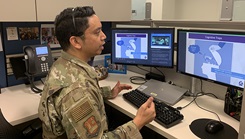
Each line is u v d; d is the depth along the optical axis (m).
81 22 0.93
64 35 0.95
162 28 1.51
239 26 1.32
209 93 1.47
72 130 0.85
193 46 1.30
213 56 1.19
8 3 1.28
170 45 1.51
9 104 1.34
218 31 1.14
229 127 1.05
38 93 1.53
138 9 3.63
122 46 1.71
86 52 1.00
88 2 1.62
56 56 1.81
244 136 0.77
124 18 1.90
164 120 1.06
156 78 1.73
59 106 0.87
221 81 1.18
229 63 1.12
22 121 1.18
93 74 0.99
